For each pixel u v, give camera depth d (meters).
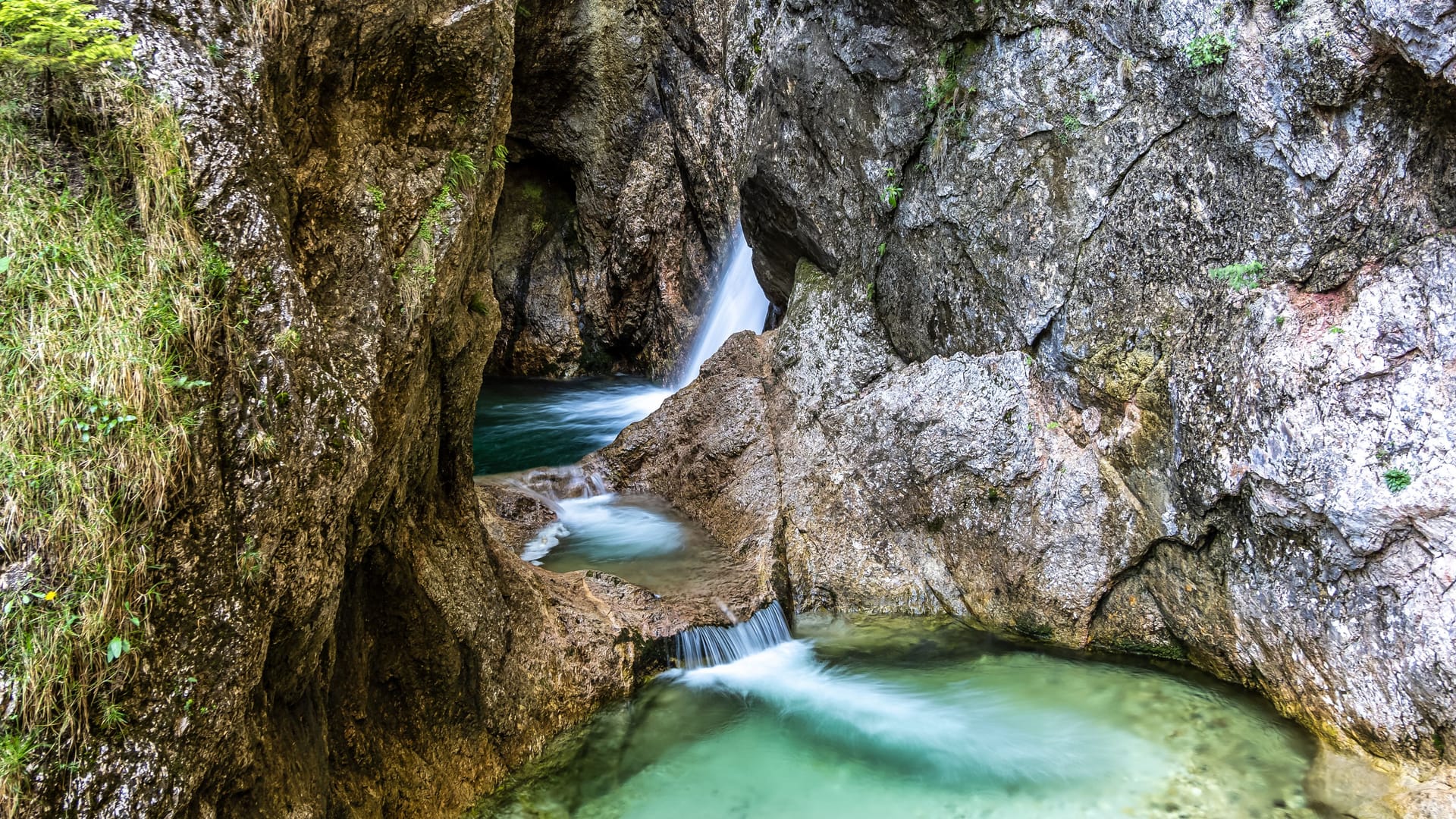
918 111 6.56
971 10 6.00
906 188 6.85
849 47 7.02
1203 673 5.37
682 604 6.04
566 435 11.53
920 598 6.45
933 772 4.72
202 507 2.66
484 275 5.04
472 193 4.30
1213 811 4.28
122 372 2.48
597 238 15.37
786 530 6.93
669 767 4.79
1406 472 4.04
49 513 2.31
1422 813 3.93
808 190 7.93
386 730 4.05
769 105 8.27
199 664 2.60
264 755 2.96
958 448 6.26
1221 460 4.84
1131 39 5.16
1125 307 5.40
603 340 15.46
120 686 2.40
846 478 6.96
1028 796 4.49
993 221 6.08
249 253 2.88
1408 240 4.18
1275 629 4.77
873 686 5.62
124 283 2.56
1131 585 5.60
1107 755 4.76
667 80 13.68
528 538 7.38
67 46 2.55
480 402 13.73
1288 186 4.55
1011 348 6.16
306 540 3.02
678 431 8.64
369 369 3.54
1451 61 3.77
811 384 7.63
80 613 2.32
